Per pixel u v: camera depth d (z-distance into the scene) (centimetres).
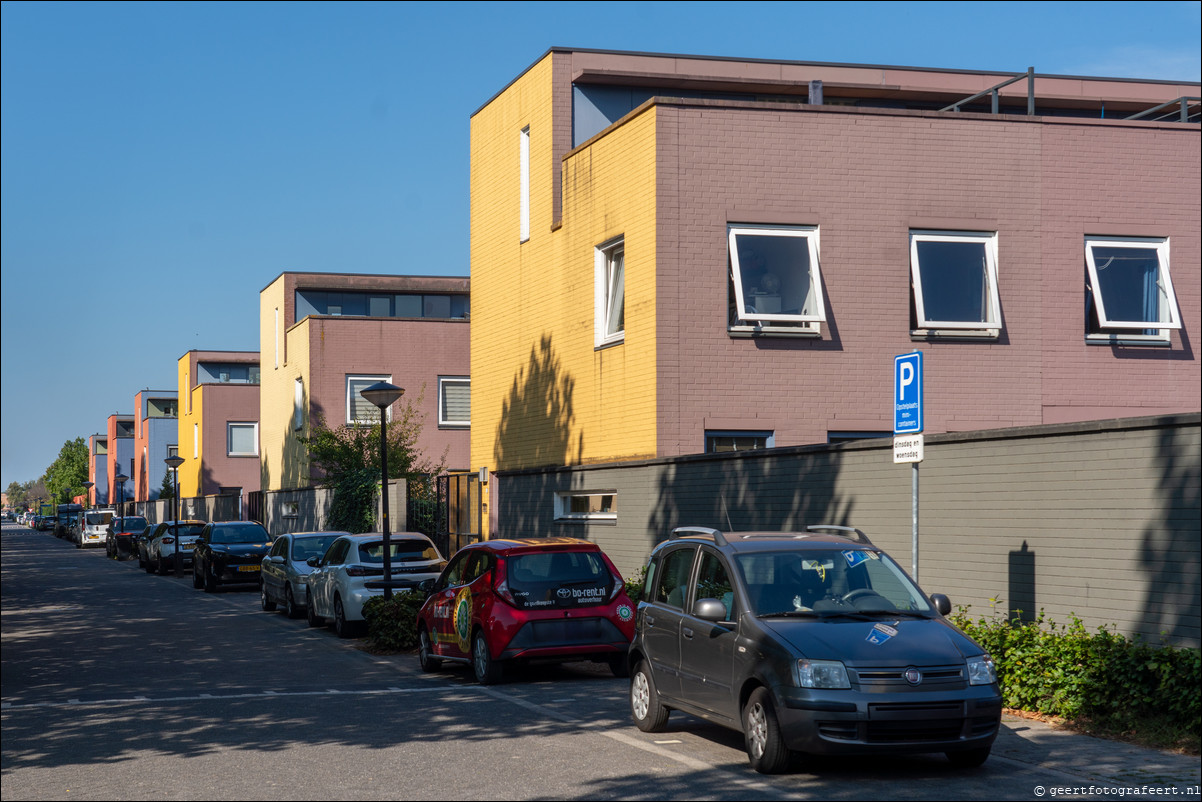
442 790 797
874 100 2319
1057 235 1889
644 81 2170
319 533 2362
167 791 812
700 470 1617
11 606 2570
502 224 2391
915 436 1053
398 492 2730
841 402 1811
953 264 1864
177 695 1279
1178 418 955
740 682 862
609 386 1922
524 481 2198
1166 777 789
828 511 1380
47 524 11044
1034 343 1869
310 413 3903
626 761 884
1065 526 1067
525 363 2275
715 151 1798
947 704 798
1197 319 1922
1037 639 1039
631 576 1781
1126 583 1002
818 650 816
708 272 1784
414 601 1731
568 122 2158
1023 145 1886
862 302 1825
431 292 4631
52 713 1167
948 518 1206
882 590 920
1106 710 951
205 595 2894
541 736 997
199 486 5878
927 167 1858
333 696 1255
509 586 1330
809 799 755
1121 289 1909
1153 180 1919
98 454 12125
